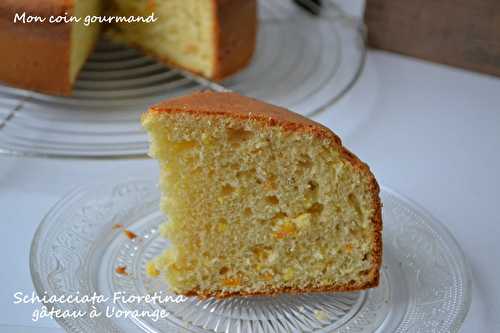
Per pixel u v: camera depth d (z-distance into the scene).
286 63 0.60
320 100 0.56
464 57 0.60
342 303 0.40
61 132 0.52
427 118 0.55
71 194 0.45
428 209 0.47
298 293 0.41
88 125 0.52
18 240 0.44
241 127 0.38
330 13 0.66
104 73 0.58
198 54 0.57
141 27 0.59
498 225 0.46
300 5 0.66
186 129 0.38
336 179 0.39
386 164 0.50
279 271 0.41
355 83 0.58
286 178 0.39
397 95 0.57
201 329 0.39
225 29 0.56
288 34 0.63
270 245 0.40
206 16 0.55
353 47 0.62
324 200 0.39
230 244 0.40
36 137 0.51
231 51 0.57
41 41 0.52
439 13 0.59
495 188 0.49
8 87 0.55
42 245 0.42
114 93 0.56
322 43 0.62
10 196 0.46
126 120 0.53
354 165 0.39
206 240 0.40
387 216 0.44
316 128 0.38
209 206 0.40
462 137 0.53
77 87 0.56
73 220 0.43
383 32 0.61
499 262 0.44
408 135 0.53
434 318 0.39
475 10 0.58
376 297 0.40
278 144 0.39
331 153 0.39
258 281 0.41
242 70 0.59
